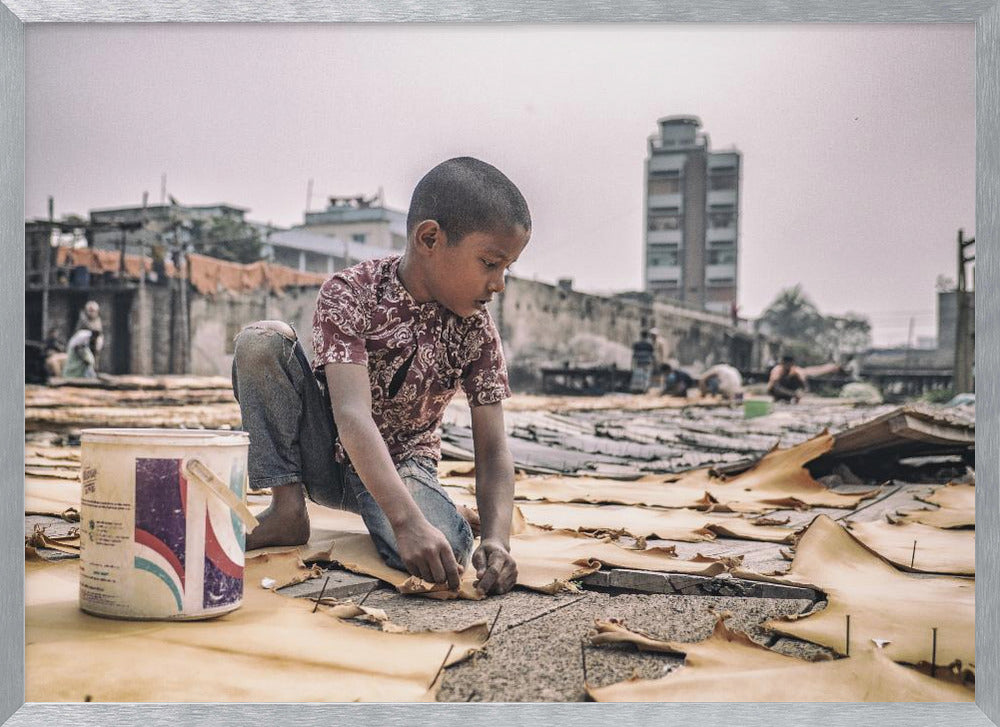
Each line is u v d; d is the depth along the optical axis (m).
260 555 1.96
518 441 4.75
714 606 1.76
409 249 1.99
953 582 1.95
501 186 1.90
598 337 9.95
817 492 3.44
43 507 2.67
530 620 1.63
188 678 1.30
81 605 1.58
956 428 3.65
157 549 1.51
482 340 2.11
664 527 2.62
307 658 1.38
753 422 6.39
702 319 9.81
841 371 9.78
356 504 2.17
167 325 9.84
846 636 1.53
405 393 2.08
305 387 2.09
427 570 1.76
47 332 9.67
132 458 1.52
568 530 2.39
